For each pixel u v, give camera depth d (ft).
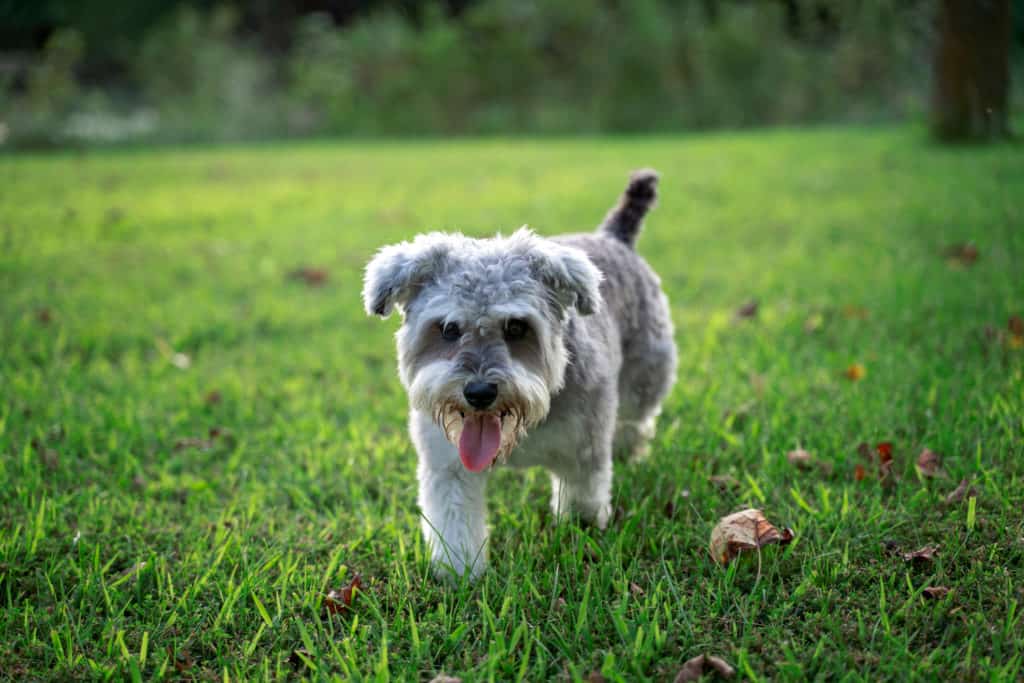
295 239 33.12
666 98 77.61
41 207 40.14
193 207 40.52
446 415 11.68
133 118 83.46
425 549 12.40
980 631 10.18
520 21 79.51
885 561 11.80
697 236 31.60
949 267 24.67
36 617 11.21
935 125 47.91
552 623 10.86
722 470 14.85
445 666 10.30
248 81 83.30
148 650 10.78
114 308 24.95
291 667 10.46
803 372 18.56
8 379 19.27
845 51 72.18
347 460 15.83
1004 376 17.02
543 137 76.33
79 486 14.97
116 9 95.91
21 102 77.51
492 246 12.34
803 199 37.01
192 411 18.10
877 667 9.78
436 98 80.18
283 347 22.07
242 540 12.99
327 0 99.76
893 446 14.83
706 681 9.71
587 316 13.05
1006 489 12.82
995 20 41.60
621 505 13.98
